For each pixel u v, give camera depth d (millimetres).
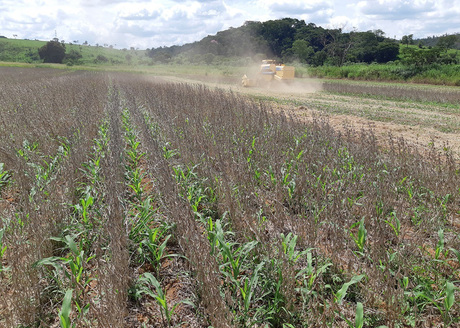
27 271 3979
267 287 3834
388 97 22328
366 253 4246
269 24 93562
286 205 6035
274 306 3570
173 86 20594
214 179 6129
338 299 3400
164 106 12297
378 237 4355
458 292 3869
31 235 4555
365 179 6129
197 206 5922
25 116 10148
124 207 5188
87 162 7602
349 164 6859
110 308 3295
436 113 16078
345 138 10352
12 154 7250
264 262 3891
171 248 4879
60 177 6695
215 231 4516
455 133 11844
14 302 3582
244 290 3625
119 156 6953
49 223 4867
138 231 4820
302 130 9617
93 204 5461
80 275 3920
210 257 3752
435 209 5492
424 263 4242
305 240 4793
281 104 18016
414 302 3527
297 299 3801
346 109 16688
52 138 9250
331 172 6570
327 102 19359
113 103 13375
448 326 3426
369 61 72250
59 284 3994
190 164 7129
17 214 4969
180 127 9773
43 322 3500
